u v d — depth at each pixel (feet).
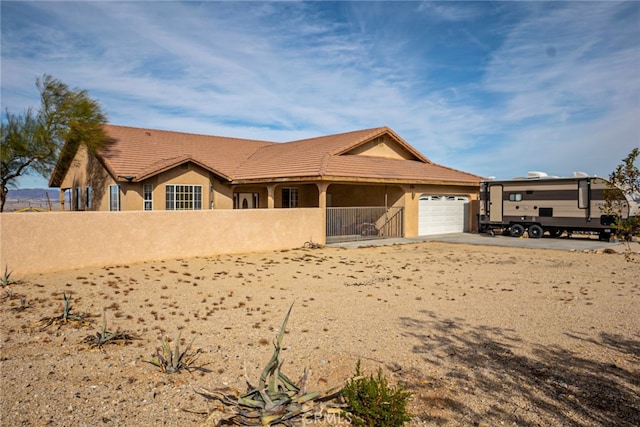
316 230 61.72
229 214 52.31
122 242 44.21
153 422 13.82
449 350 20.07
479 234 80.43
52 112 69.77
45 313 25.73
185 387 16.28
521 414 14.37
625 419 14.01
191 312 26.40
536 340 21.34
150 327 23.38
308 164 66.49
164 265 43.75
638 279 37.45
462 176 85.81
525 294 31.53
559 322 24.31
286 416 13.65
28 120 69.10
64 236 40.63
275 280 36.81
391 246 63.16
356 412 13.64
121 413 14.33
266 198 80.02
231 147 90.74
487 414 14.39
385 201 74.84
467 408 14.78
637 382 16.65
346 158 70.85
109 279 36.40
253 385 15.72
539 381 16.79
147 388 16.14
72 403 14.90
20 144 68.23
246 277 38.01
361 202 78.33
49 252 39.75
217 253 51.39
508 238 73.46
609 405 14.89
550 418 14.11
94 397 15.37
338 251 57.26
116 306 27.40
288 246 58.23
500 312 26.53
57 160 72.28
